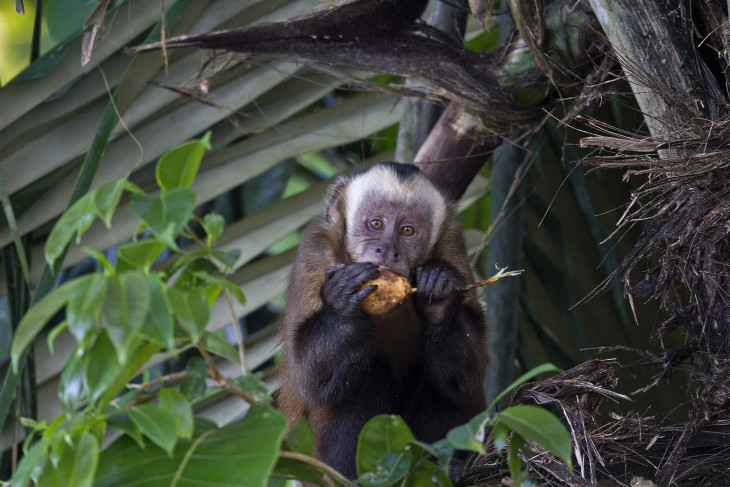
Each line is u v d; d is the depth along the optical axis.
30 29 14.34
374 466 5.05
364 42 8.08
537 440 4.69
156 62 9.50
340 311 7.61
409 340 8.61
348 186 9.20
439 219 9.02
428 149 9.39
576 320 11.06
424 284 7.71
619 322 10.95
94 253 4.26
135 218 9.98
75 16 14.00
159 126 10.00
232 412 10.30
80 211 4.30
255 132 10.49
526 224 11.30
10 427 9.39
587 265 11.12
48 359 9.71
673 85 7.17
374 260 8.51
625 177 7.25
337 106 10.70
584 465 6.65
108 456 4.51
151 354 4.59
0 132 9.63
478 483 6.82
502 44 8.77
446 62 8.35
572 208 11.13
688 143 6.98
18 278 9.38
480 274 12.18
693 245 7.11
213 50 7.66
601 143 7.29
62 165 9.77
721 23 7.50
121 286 4.00
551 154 11.09
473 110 8.99
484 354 8.55
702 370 7.83
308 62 8.05
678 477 6.61
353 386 8.16
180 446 4.49
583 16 8.15
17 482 4.15
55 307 3.93
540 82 8.52
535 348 11.37
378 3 7.90
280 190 12.24
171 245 4.12
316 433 8.38
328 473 4.86
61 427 4.36
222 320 10.48
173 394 4.46
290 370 8.36
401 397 8.66
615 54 7.44
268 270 10.64
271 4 9.93
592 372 7.56
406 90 8.58
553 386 7.42
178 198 4.29
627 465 6.80
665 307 8.11
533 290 11.24
